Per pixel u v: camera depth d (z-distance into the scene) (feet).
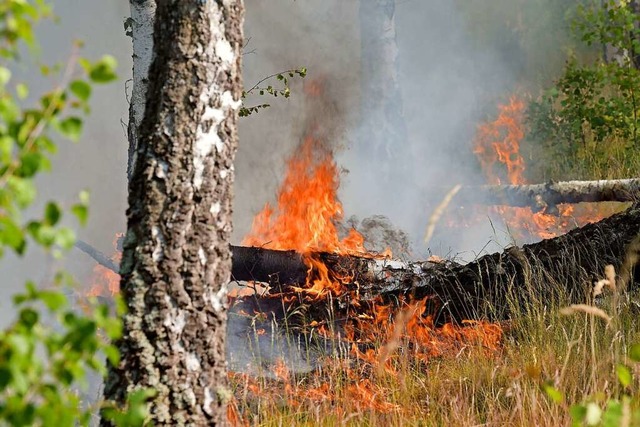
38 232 10.36
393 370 29.50
